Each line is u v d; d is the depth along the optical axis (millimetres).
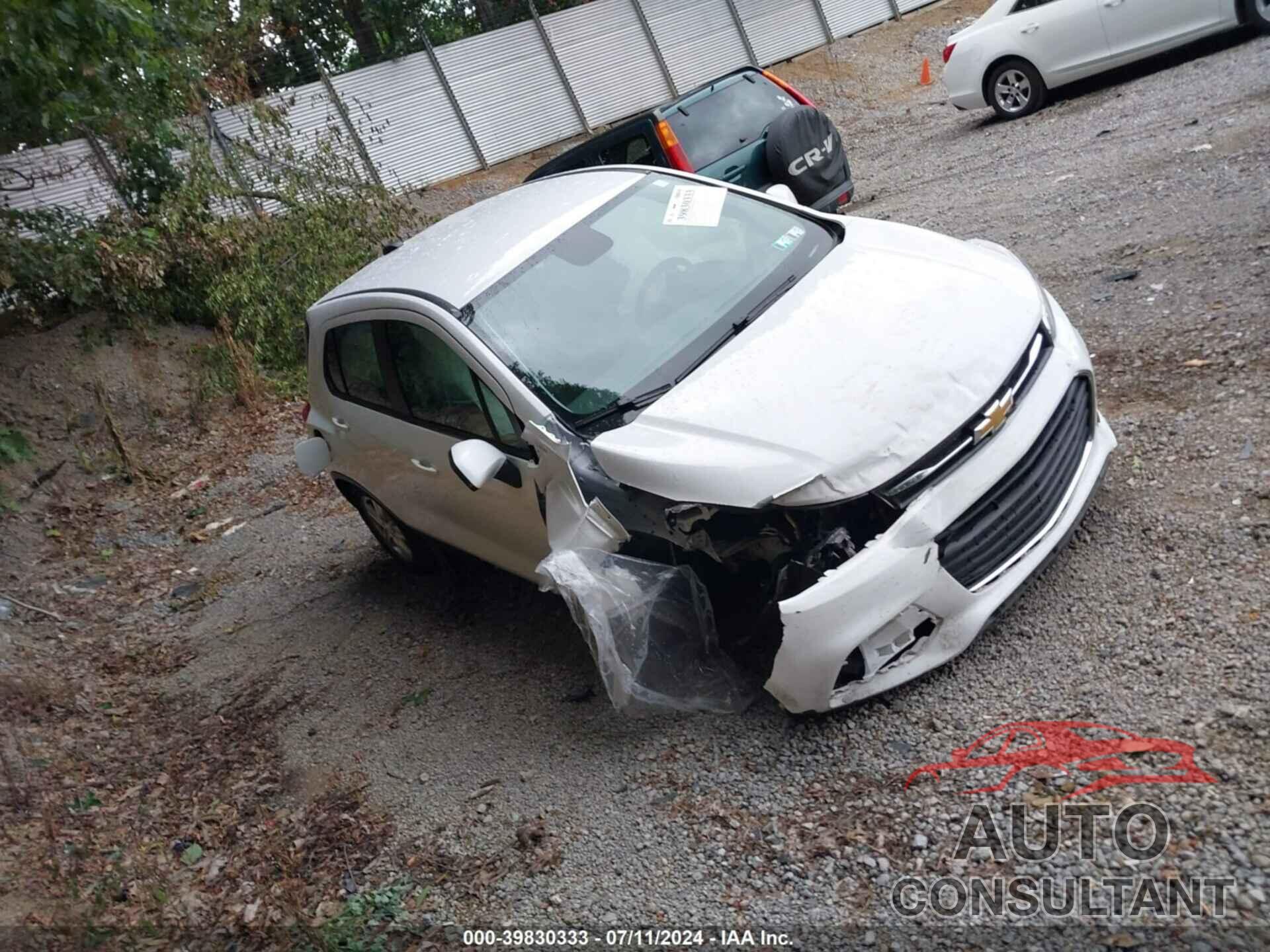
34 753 5520
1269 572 3707
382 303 5059
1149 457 4605
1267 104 8773
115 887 4402
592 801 3965
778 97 10164
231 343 10922
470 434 4688
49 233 11500
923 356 3830
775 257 4793
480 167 23031
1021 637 3883
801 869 3318
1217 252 6297
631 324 4473
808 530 3633
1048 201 8617
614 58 24250
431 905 3795
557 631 5266
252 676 5961
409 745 4812
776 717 3967
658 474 3734
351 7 25891
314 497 8430
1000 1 13109
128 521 8914
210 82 16844
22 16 7824
